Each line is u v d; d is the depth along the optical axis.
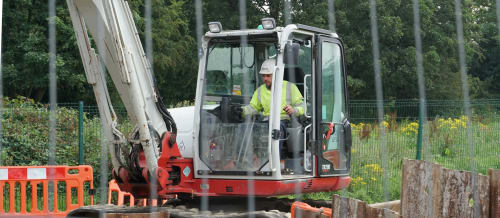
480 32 53.41
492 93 63.19
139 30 32.50
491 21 60.31
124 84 9.59
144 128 9.75
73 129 16.70
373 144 18.98
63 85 32.56
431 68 46.38
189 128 10.97
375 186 17.83
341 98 11.84
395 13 44.53
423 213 6.74
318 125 11.04
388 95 46.62
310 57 11.16
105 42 9.43
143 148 9.80
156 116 10.15
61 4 30.59
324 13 39.94
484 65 63.88
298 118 10.90
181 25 38.78
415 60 44.78
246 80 11.20
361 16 42.47
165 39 36.25
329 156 11.40
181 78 39.84
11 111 16.81
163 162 10.23
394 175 18.25
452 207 6.64
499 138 21.91
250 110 10.62
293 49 10.12
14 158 16.33
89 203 15.88
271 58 10.79
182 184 10.45
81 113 15.87
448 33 48.47
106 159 16.02
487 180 6.68
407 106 20.61
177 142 10.91
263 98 10.62
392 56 44.59
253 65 11.28
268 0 40.44
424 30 45.84
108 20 9.23
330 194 16.66
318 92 11.03
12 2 31.47
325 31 11.42
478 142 21.73
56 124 16.61
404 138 19.52
